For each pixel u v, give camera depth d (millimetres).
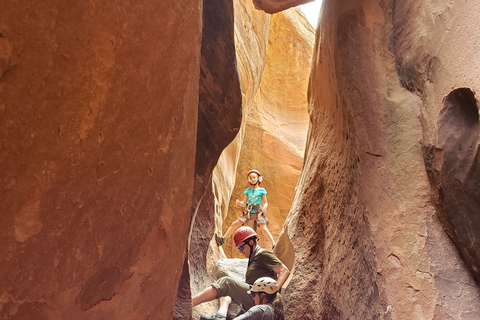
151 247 1474
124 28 1246
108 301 1319
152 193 1446
